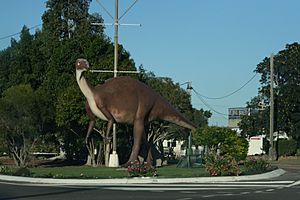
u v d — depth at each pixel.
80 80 32.38
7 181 28.66
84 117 43.09
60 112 43.56
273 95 59.94
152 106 34.44
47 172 32.44
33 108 43.34
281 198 19.48
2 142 43.47
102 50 47.88
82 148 52.41
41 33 64.62
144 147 38.78
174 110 36.09
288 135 65.06
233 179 28.33
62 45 49.47
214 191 22.38
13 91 43.50
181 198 19.20
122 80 33.75
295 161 54.34
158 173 30.22
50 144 56.84
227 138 36.88
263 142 67.69
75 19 65.31
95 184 26.38
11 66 54.12
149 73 55.00
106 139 33.69
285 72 63.81
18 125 42.44
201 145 38.41
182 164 37.19
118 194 20.81
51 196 19.84
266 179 29.12
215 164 29.08
